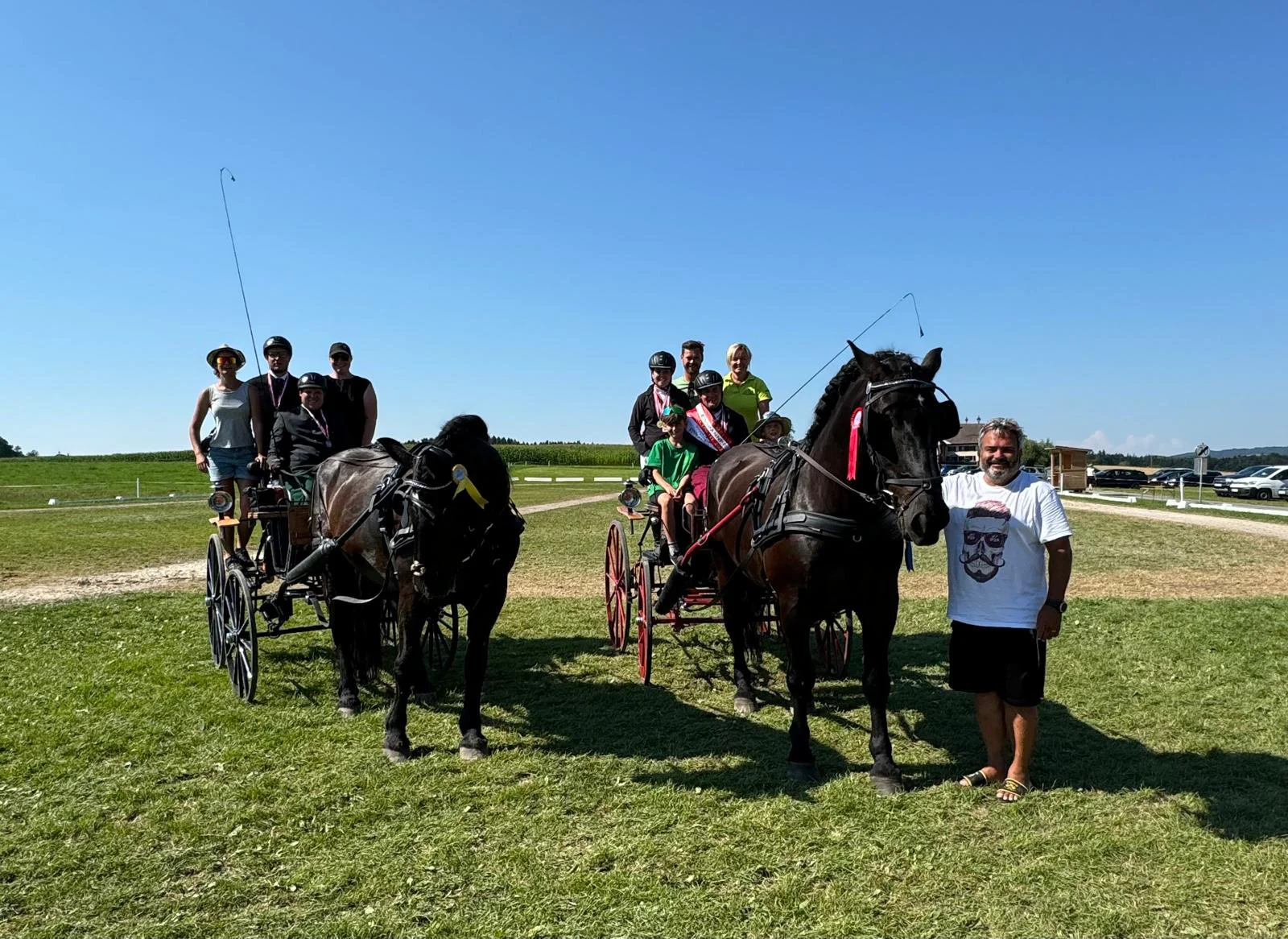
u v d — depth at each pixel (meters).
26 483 46.28
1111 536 18.08
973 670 4.59
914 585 12.14
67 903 3.51
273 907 3.48
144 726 5.71
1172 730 5.52
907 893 3.52
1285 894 3.44
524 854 3.84
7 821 4.27
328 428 7.39
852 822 4.16
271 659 7.62
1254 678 6.65
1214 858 3.74
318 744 5.39
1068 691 6.38
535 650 8.11
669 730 5.70
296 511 6.59
